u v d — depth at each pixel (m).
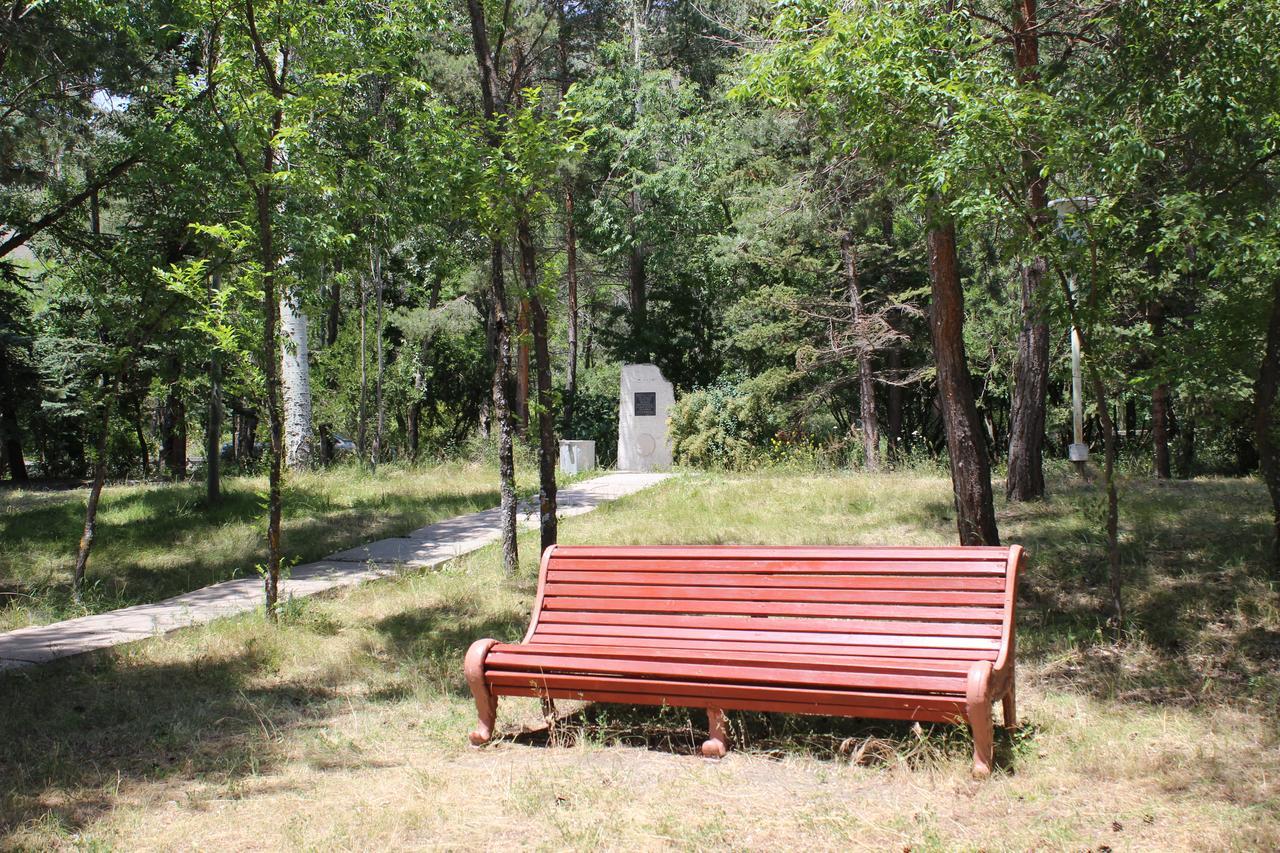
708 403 23.22
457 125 10.28
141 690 6.69
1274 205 7.07
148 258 11.34
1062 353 19.70
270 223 9.29
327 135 9.82
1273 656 6.34
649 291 34.38
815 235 21.28
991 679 4.68
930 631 5.26
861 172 16.30
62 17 11.48
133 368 12.09
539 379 9.93
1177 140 7.39
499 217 9.45
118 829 4.36
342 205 9.68
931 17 7.31
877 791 4.61
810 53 6.99
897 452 23.23
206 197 10.89
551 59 27.45
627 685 5.30
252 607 9.33
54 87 12.23
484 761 5.25
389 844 4.11
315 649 7.73
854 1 7.30
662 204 27.97
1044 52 13.06
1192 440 21.97
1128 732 5.21
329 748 5.47
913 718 4.80
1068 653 6.74
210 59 9.16
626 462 24.05
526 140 9.28
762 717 5.84
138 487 24.20
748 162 21.86
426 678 6.86
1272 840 3.73
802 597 5.56
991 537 8.84
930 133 6.75
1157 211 6.64
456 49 19.36
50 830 4.33
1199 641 6.77
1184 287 12.82
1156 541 9.57
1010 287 21.88
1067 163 6.20
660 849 4.00
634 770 5.04
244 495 18.44
